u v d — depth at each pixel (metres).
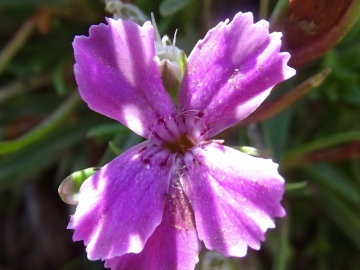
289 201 0.05
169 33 0.05
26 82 0.06
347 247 0.05
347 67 0.05
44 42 0.06
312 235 0.06
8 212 0.06
